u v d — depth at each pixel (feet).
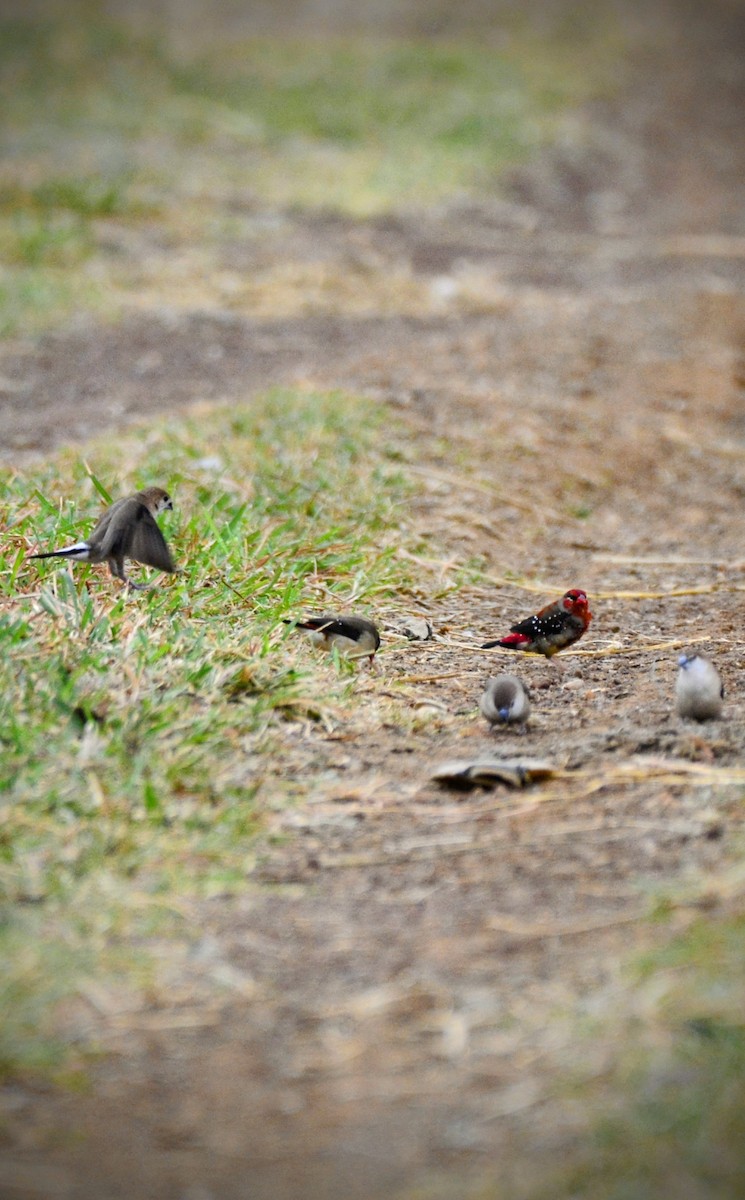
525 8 172.86
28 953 22.86
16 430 55.21
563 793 28.45
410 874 25.68
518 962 22.91
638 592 44.32
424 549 45.60
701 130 132.05
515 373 65.92
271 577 38.78
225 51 141.49
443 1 173.37
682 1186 18.16
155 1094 20.42
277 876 25.64
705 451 60.59
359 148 113.09
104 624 33.09
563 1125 19.42
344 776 29.45
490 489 51.83
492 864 25.86
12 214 88.38
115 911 24.17
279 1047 21.36
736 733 30.71
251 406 56.13
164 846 26.02
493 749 30.73
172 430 52.80
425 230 95.50
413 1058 21.04
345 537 43.98
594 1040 20.90
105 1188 18.70
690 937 22.82
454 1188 18.53
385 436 54.54
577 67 146.10
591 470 56.39
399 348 68.95
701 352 73.72
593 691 35.06
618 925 23.62
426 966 22.98
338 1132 19.66
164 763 28.48
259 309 76.23
